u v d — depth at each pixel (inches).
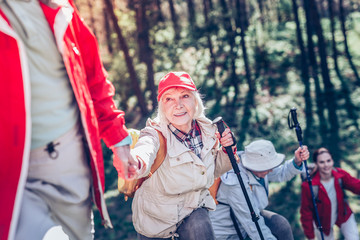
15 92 57.0
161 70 801.6
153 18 692.1
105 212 67.9
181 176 94.6
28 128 57.5
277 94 707.4
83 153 66.8
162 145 94.1
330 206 193.6
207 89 751.7
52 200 63.7
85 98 64.9
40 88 60.9
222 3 774.5
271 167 153.3
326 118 583.2
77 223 66.7
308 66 819.4
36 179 63.3
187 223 96.9
